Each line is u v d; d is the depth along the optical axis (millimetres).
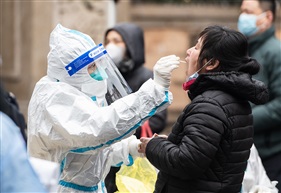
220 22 13094
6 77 9797
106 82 4543
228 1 13383
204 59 4406
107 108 4258
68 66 4371
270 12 6512
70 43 4387
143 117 4281
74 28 9625
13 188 3121
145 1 13609
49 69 4441
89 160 4496
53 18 9625
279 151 6293
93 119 4223
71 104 4289
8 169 3127
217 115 4211
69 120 4262
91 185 4562
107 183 5445
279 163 6293
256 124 6258
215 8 13133
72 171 4496
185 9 13062
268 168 6301
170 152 4242
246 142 4383
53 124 4285
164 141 4344
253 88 4285
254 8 6527
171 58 4340
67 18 9648
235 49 4371
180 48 13008
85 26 9641
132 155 4746
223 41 4367
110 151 4684
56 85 4352
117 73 4660
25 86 9789
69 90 4359
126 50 6438
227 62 4375
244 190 5289
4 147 3146
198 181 4273
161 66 4312
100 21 9688
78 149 4371
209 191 4270
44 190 3213
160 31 13062
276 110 6242
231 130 4266
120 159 4746
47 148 4398
